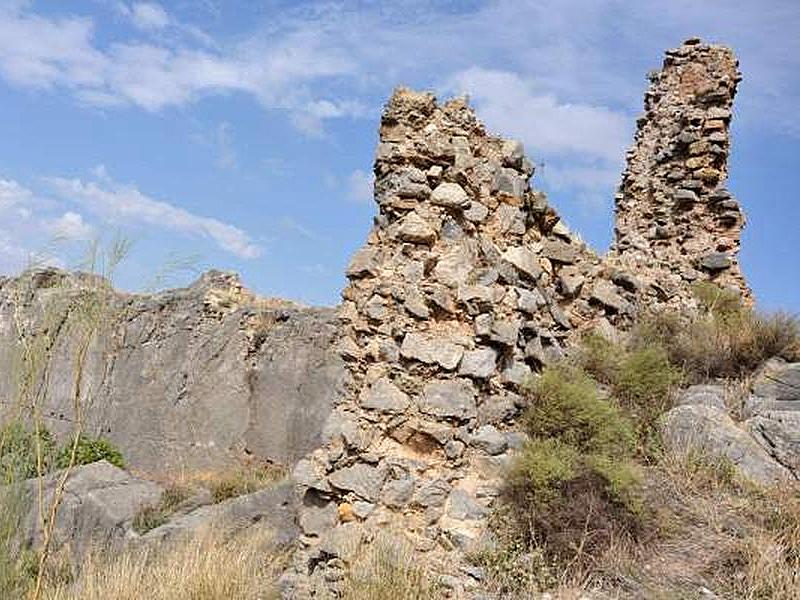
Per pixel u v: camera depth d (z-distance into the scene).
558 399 8.70
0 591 6.46
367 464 8.33
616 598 6.78
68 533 12.70
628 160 15.69
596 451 8.51
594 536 7.52
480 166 9.70
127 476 14.52
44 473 7.07
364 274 9.23
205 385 21.45
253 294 24.16
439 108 9.73
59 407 16.86
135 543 11.24
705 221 13.97
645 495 8.16
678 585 6.96
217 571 7.71
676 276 13.46
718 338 11.41
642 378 10.07
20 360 6.39
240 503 11.28
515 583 7.14
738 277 13.58
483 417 8.66
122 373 22.00
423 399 8.47
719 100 14.50
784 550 7.19
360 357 8.98
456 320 8.89
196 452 20.70
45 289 6.65
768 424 9.40
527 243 10.26
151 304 22.88
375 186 9.73
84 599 7.42
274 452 19.47
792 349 10.88
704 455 8.98
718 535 7.62
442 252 9.12
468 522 7.91
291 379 20.03
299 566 8.28
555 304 10.55
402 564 7.23
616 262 12.73
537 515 7.71
